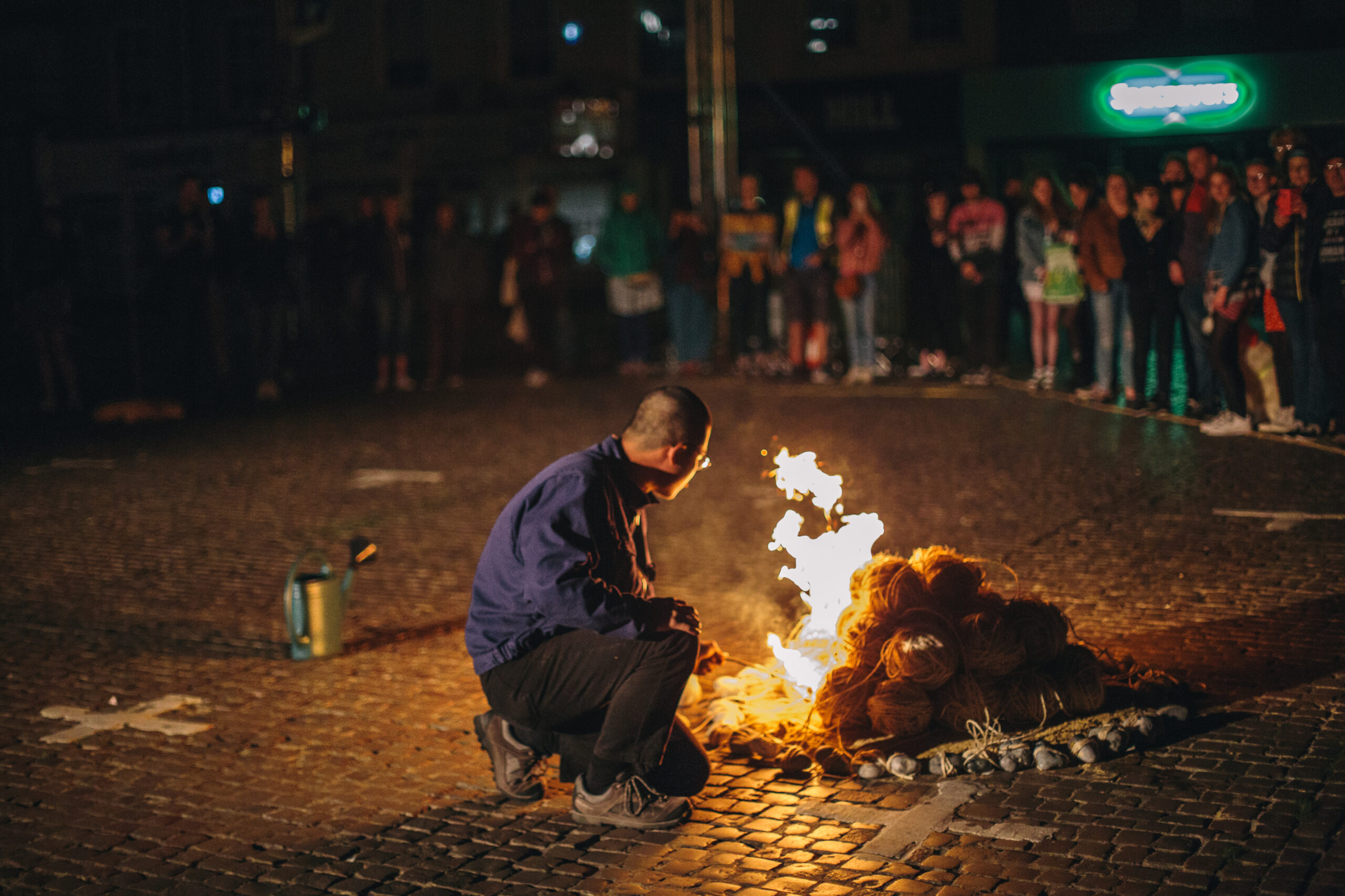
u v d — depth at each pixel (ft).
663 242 54.03
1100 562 21.48
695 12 52.65
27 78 93.61
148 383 55.16
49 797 13.89
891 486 28.66
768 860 11.78
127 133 91.45
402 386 51.67
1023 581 20.53
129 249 48.14
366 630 19.86
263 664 18.34
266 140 86.22
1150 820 11.99
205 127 89.45
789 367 51.85
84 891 11.72
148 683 17.67
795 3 71.72
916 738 13.92
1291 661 16.17
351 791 13.79
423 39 81.87
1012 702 13.98
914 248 51.52
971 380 46.57
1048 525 24.27
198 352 52.13
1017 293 49.42
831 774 13.62
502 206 80.07
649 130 77.05
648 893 11.28
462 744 15.02
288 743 15.24
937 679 13.84
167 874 12.01
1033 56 66.49
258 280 49.47
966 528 24.39
